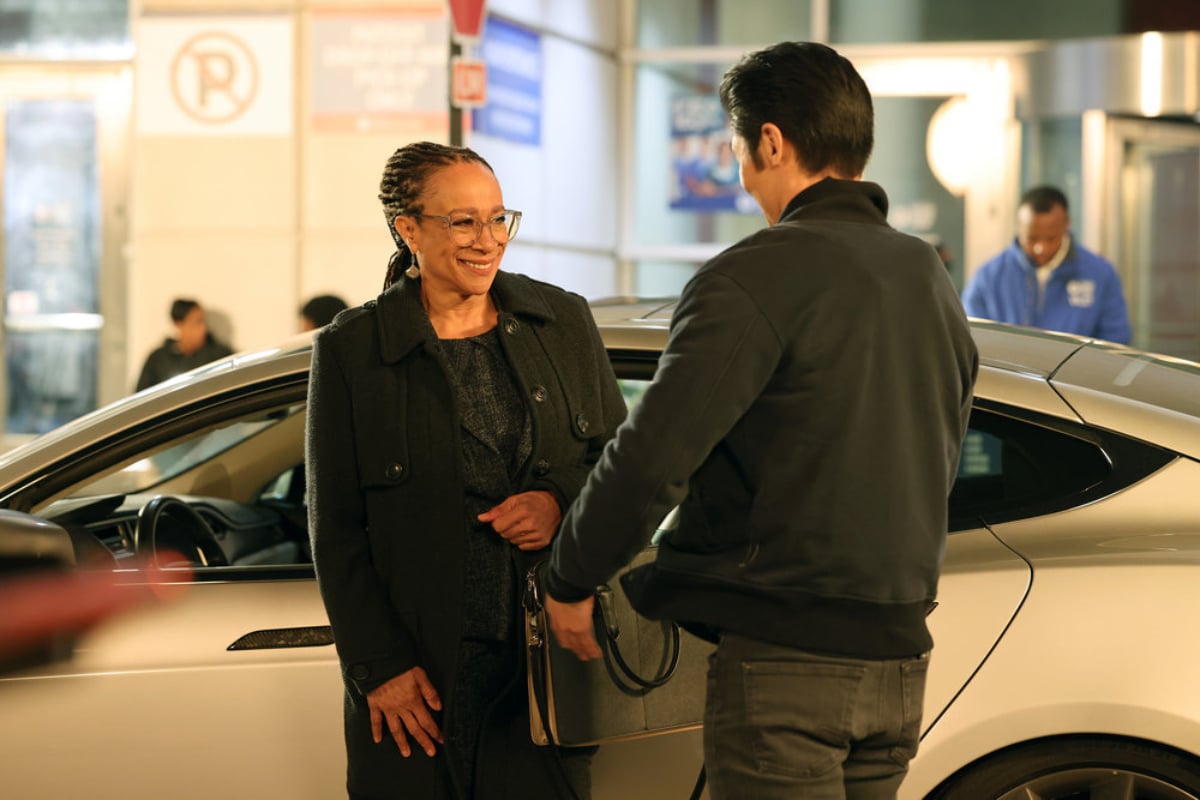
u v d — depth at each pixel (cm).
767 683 303
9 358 1259
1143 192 1291
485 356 370
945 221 1352
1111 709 365
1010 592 377
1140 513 384
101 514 438
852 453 300
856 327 302
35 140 1249
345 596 352
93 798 402
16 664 405
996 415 400
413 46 1091
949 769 374
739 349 298
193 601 409
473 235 361
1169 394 413
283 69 1105
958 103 1341
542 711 347
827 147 322
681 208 1370
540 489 362
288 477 487
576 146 1288
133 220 1129
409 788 358
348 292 1108
